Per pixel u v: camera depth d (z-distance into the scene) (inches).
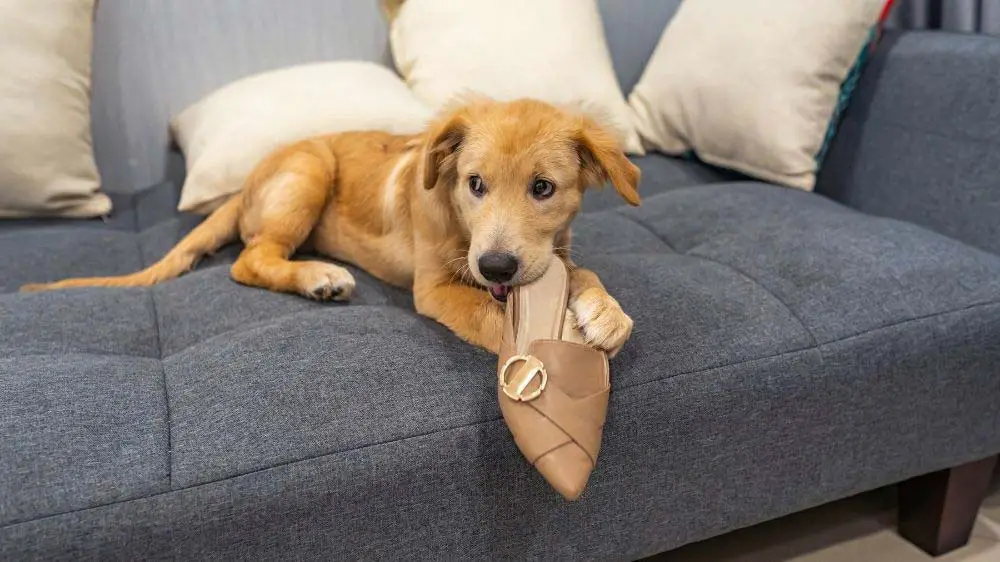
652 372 47.3
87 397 42.3
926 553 61.6
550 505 46.1
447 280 55.2
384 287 62.7
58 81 77.1
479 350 48.4
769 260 58.7
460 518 44.2
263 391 43.4
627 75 107.3
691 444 48.3
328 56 96.2
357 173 66.8
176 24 90.0
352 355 46.3
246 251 62.7
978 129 71.1
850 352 51.1
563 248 55.9
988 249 68.9
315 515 41.0
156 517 38.4
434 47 88.2
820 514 65.6
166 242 73.2
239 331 51.5
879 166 80.1
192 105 88.0
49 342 50.2
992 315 54.6
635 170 51.7
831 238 61.2
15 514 36.8
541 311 45.2
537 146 49.6
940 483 59.2
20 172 75.2
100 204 80.7
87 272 67.4
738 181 86.7
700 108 87.1
